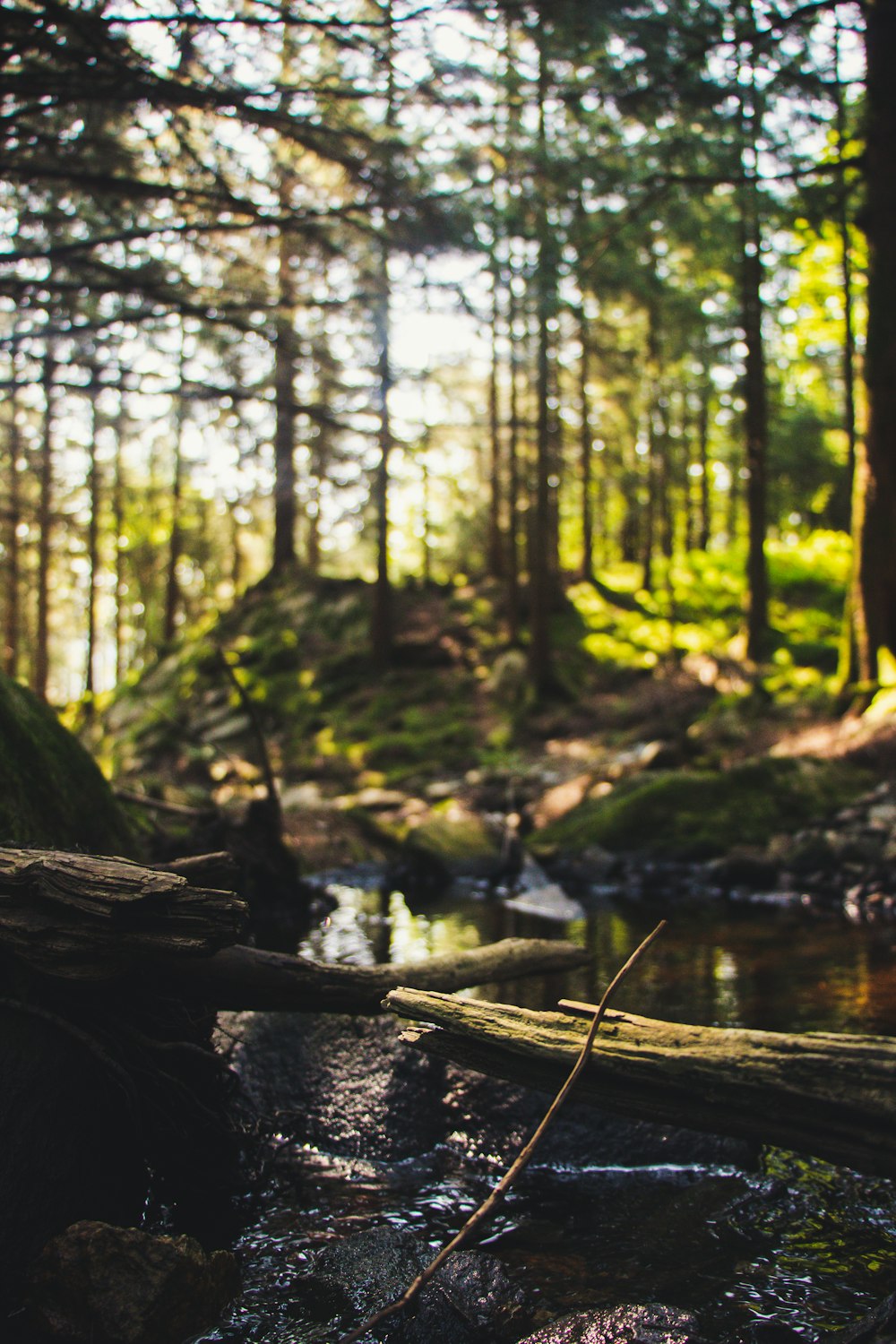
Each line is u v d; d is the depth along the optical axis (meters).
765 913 9.74
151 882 3.38
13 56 8.45
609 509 34.28
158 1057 3.87
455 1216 3.81
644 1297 3.21
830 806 12.33
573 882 12.13
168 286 10.73
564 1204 3.88
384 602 22.83
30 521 23.06
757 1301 3.17
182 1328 3.05
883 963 7.20
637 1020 3.26
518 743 19.17
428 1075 4.69
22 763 5.10
